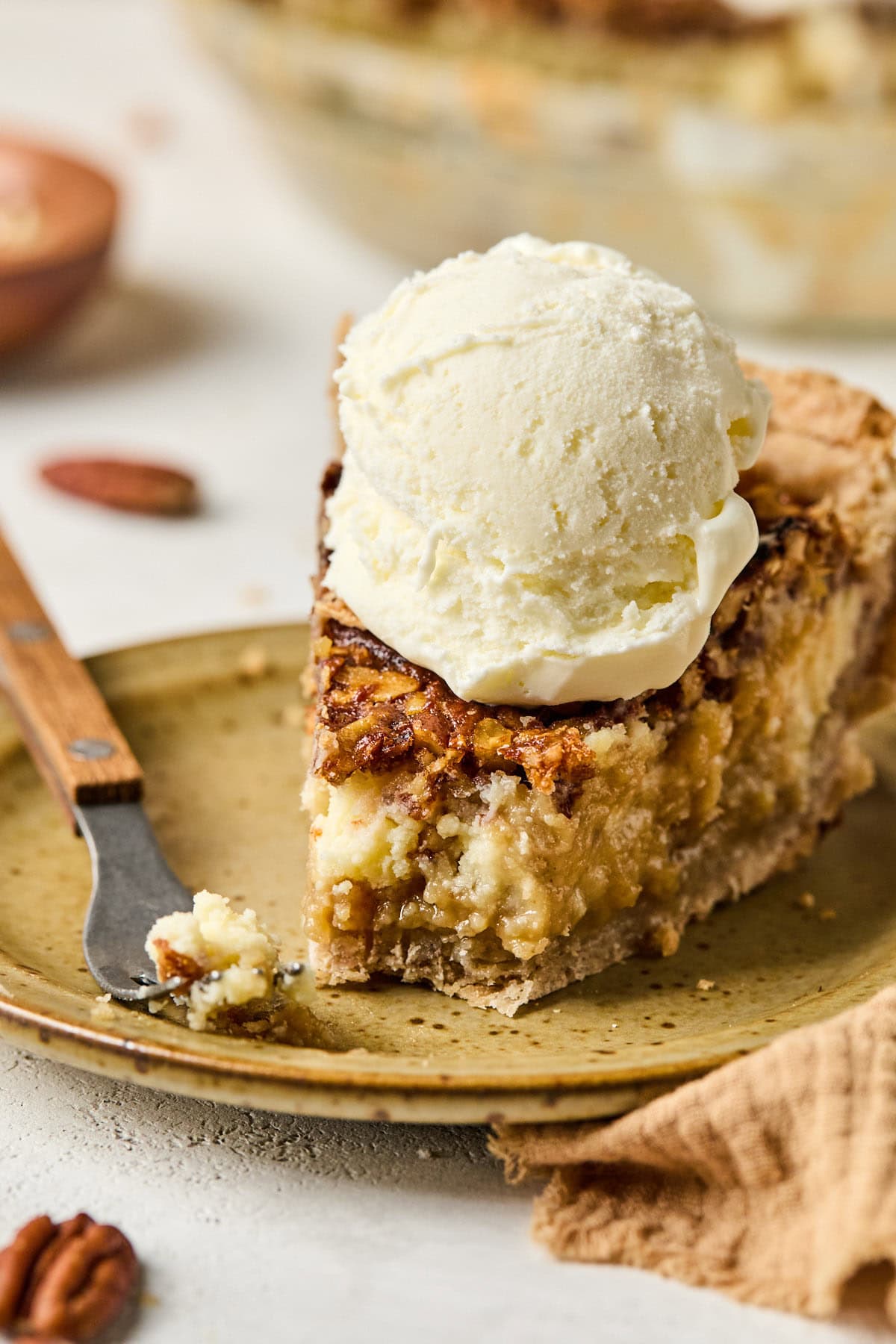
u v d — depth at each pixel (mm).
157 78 1147
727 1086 411
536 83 682
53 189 738
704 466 448
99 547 636
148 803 494
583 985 456
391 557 453
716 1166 413
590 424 443
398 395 448
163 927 432
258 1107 417
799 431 502
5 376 749
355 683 457
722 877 478
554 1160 418
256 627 537
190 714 519
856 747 504
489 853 445
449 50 729
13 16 1238
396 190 750
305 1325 403
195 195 969
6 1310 398
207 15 754
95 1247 406
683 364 450
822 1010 435
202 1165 426
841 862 490
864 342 774
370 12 728
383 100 707
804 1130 409
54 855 480
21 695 499
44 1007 424
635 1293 408
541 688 446
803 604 479
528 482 442
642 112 678
